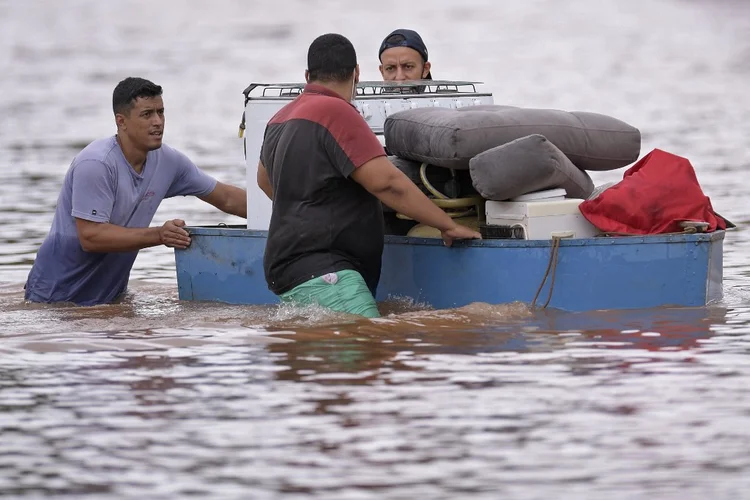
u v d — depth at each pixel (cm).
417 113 2025
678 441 1259
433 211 1878
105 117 7294
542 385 1465
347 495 1124
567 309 1877
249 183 2180
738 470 1175
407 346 1672
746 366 1539
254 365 1586
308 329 1794
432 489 1137
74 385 1506
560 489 1134
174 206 3812
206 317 1947
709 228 1953
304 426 1323
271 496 1124
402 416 1352
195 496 1127
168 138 6097
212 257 2142
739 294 2053
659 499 1106
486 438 1275
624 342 1677
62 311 2084
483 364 1568
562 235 1888
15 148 5625
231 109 7894
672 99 7919
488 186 1858
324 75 1933
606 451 1233
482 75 10181
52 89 9562
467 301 1923
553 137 1927
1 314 2055
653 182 1923
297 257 1908
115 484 1162
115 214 2180
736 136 5641
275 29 18575
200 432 1310
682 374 1508
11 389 1493
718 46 13862
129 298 2244
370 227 1917
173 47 14925
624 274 1878
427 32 17225
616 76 9975
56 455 1247
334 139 1853
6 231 3209
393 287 2016
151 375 1546
